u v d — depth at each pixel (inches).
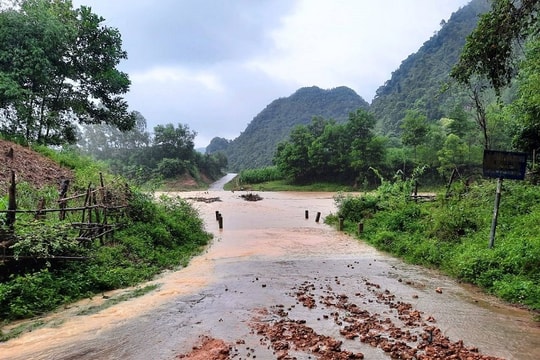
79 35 922.7
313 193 2305.6
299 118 7810.0
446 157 2146.9
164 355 227.9
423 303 328.2
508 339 252.1
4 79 727.1
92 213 476.1
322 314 297.9
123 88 1043.3
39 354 231.6
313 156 2704.2
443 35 5172.2
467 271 398.3
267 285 385.7
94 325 277.3
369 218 799.1
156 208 602.9
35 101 874.1
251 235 745.0
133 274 407.8
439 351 229.0
